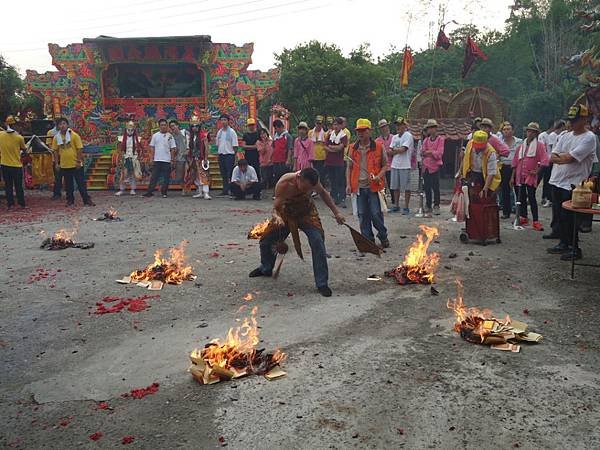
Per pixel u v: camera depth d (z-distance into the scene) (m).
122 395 3.70
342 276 6.54
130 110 22.20
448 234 9.14
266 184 15.10
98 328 4.92
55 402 3.62
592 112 10.01
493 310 5.31
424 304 5.50
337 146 12.51
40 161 16.52
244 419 3.36
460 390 3.68
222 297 5.78
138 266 7.08
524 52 39.47
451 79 38.56
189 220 10.73
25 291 6.04
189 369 3.99
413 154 12.45
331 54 29.44
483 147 8.17
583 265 6.48
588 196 6.23
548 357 4.21
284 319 5.09
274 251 6.44
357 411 3.43
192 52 20.80
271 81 20.67
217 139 14.86
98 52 20.67
